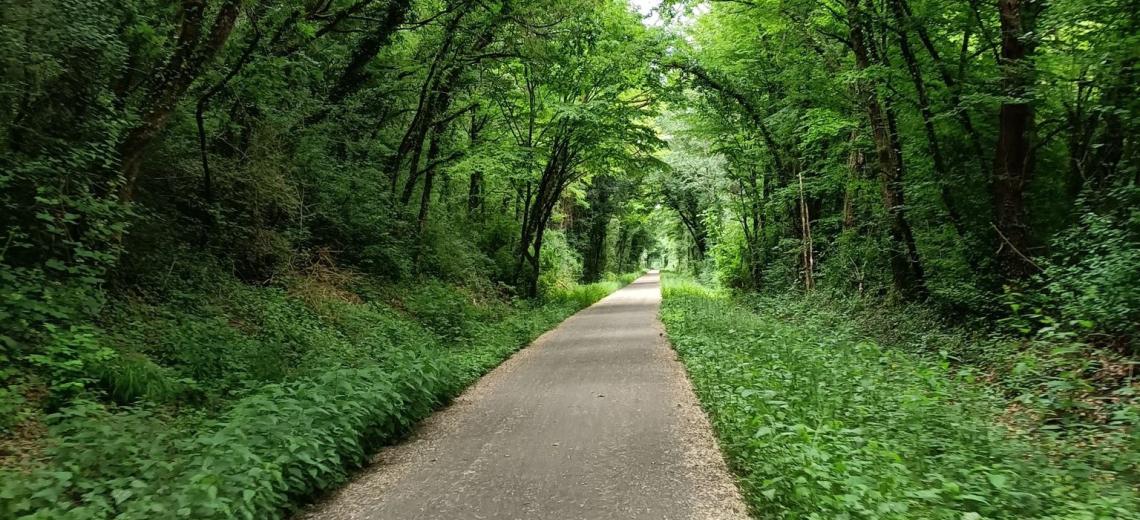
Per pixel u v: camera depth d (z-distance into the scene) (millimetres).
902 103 14203
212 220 11797
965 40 13516
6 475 4156
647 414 8117
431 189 22250
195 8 8555
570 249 42312
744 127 23297
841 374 7988
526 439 7160
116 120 7914
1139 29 9547
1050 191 12695
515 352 14930
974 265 13047
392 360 8852
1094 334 8133
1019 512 4223
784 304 20438
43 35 7023
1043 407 6848
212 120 11336
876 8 14000
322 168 14984
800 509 4332
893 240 14531
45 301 6879
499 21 16359
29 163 6965
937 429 5871
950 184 13156
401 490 5590
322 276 14633
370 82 17562
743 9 17562
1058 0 9898
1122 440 5730
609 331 19016
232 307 10547
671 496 5180
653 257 121000
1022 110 11078
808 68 17156
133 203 8422
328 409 6160
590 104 21031
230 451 4840
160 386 6773
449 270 21281
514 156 21828
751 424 5961
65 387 5855
